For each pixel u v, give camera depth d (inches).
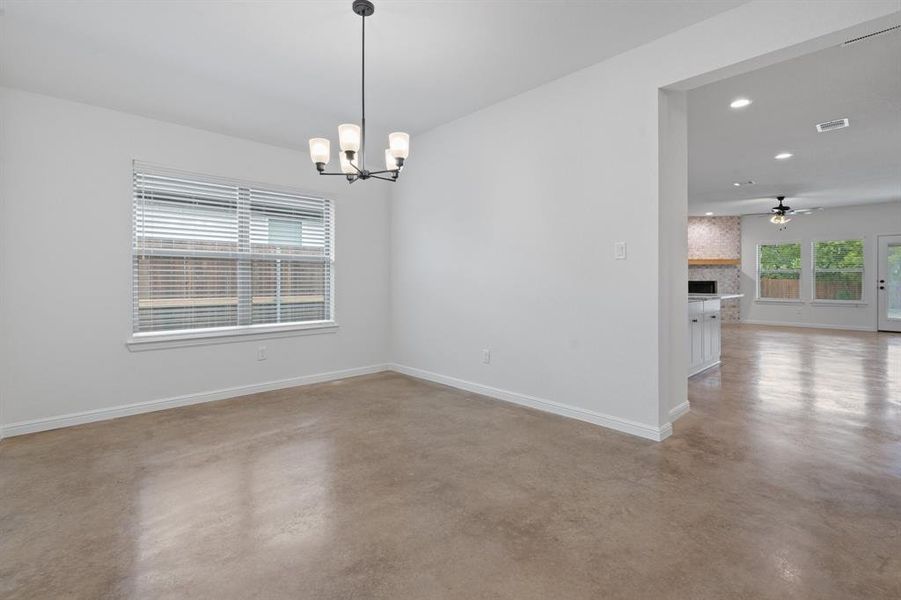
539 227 152.2
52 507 89.3
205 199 168.7
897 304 361.1
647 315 125.3
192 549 75.5
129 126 150.9
